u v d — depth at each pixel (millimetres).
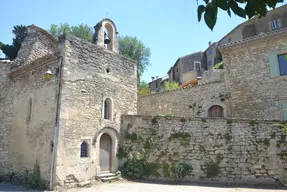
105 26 12727
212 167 9203
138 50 28250
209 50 35250
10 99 12516
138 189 8289
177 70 36969
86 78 10398
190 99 15664
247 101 13492
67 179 8867
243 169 8883
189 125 9961
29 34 13688
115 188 8555
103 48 11547
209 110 14867
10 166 11086
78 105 9820
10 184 10109
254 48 13852
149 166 10102
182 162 9656
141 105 17828
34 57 12805
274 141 8805
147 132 10609
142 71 28406
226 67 14664
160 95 17062
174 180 9523
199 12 2117
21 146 10766
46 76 9734
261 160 8781
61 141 8961
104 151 10617
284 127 8852
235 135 9281
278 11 24875
